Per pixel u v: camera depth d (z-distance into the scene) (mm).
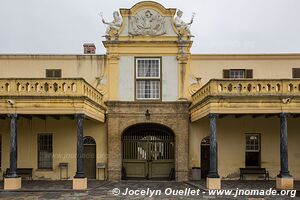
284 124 18156
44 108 18188
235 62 23094
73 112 18125
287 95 18000
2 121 22656
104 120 22625
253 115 21453
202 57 23109
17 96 18094
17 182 18203
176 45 22938
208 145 22781
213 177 17875
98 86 22828
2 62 23188
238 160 22625
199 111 20500
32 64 23141
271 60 23109
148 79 22891
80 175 18094
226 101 18094
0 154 22547
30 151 22625
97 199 15289
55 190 17531
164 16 23047
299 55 23062
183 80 22844
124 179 22578
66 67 23109
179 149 22391
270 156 22625
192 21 23094
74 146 22641
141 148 23203
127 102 22562
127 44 22953
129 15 23016
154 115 22562
